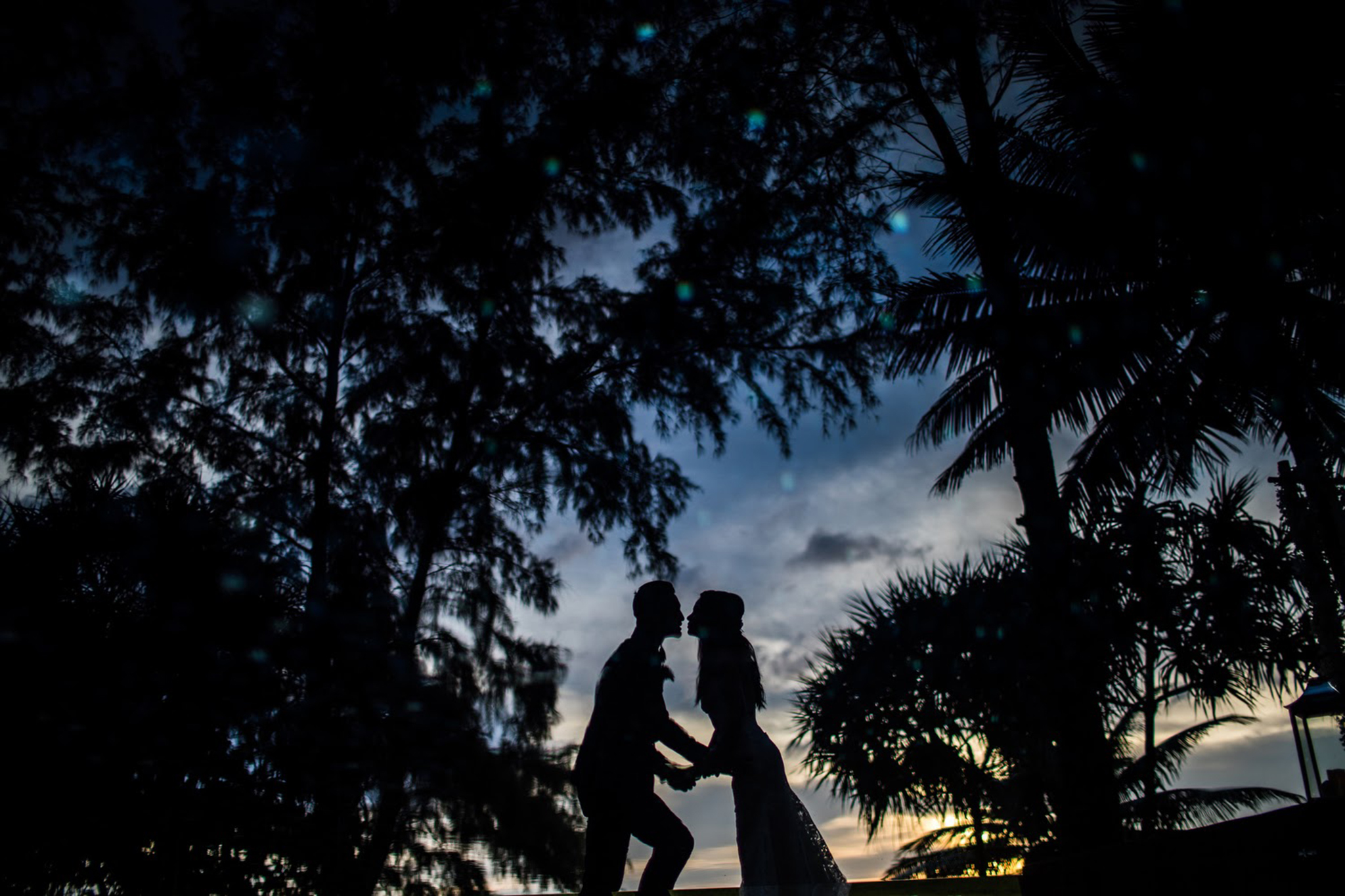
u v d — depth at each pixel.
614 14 10.34
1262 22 8.98
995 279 10.10
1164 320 10.69
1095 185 10.11
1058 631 9.15
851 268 11.37
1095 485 11.87
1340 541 5.63
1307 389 10.65
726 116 10.94
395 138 7.88
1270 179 9.43
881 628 11.12
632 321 10.53
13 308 7.69
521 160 8.99
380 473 9.11
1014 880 5.48
